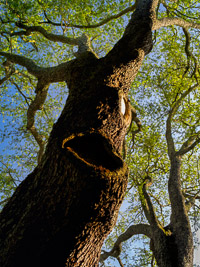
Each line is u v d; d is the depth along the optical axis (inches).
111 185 79.4
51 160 91.0
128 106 124.1
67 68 141.4
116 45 138.3
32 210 86.4
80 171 79.0
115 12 307.0
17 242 81.4
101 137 92.8
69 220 79.4
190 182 346.3
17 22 230.7
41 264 76.0
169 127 301.7
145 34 144.8
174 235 221.9
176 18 207.2
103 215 81.1
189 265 203.9
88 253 83.7
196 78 308.8
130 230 281.0
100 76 118.8
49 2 255.9
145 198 262.4
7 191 332.8
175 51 356.2
